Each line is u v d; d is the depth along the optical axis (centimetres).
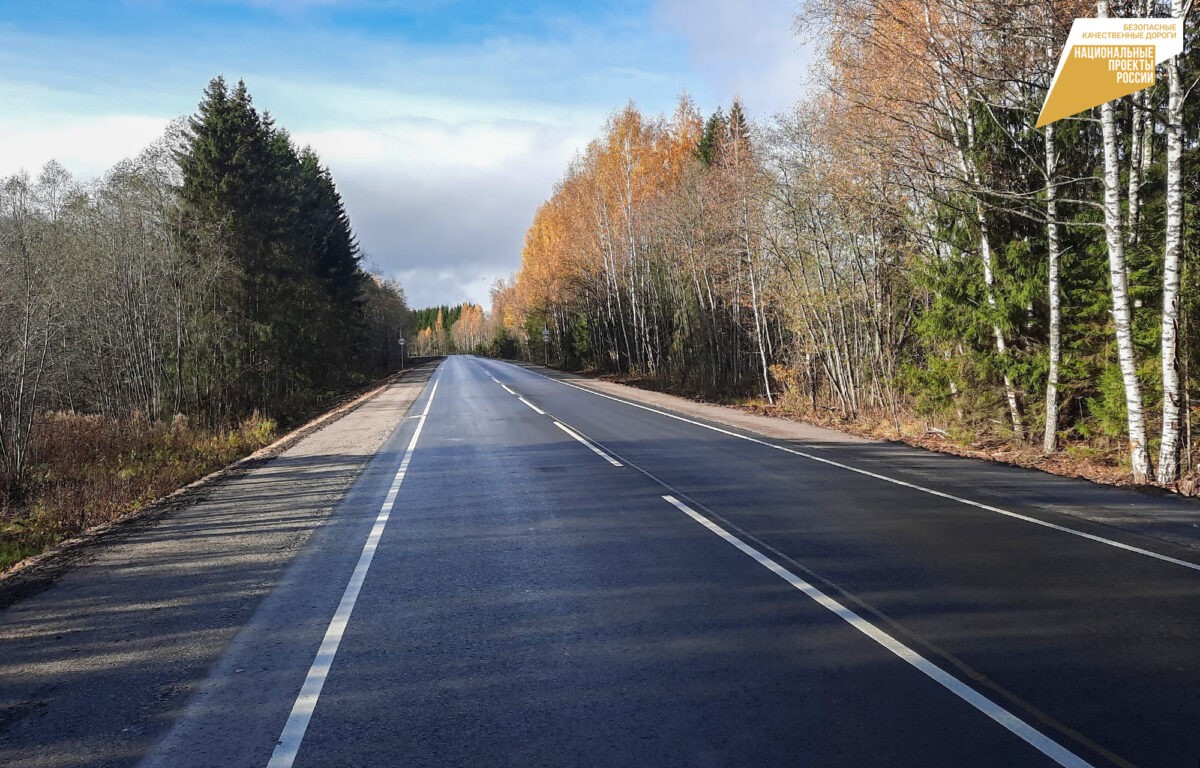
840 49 1532
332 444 1761
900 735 365
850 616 534
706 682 431
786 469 1221
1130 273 1257
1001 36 1210
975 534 764
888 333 2048
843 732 369
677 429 1873
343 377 5856
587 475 1193
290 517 949
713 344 3741
